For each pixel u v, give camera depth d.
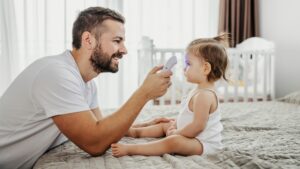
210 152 1.23
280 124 1.74
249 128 1.65
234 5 3.90
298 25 3.40
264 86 3.27
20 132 1.12
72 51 1.22
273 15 3.80
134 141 1.39
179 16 3.92
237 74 3.17
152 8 3.88
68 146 1.29
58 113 1.02
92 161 1.06
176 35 3.94
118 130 1.06
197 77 1.44
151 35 3.90
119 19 1.18
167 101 3.21
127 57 3.84
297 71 3.46
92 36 1.14
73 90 1.07
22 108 1.11
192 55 1.45
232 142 1.40
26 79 1.12
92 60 1.17
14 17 3.45
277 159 1.09
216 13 4.04
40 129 1.12
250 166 0.99
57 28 3.60
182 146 1.21
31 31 3.55
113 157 1.11
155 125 1.50
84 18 1.16
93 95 1.39
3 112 1.15
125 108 1.08
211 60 1.41
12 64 3.47
